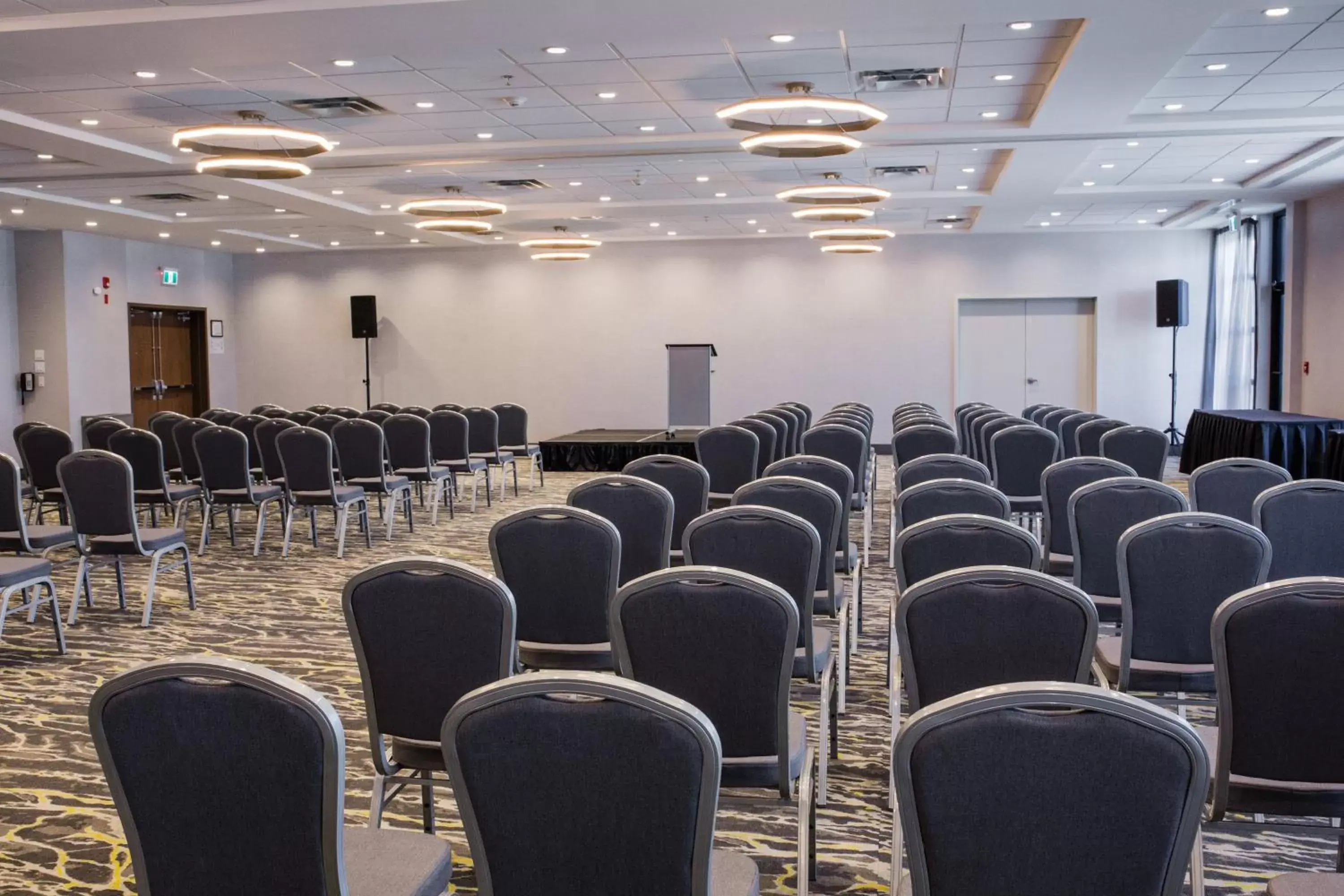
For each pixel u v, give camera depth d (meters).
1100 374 19.72
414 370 21.70
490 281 21.38
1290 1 7.32
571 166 13.11
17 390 18.11
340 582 8.88
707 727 1.98
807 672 4.23
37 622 7.51
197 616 7.73
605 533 4.15
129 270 19.41
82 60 8.27
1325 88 10.05
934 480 5.64
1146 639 4.00
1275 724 2.86
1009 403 20.27
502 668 3.24
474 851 2.12
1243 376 17.91
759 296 20.62
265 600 8.22
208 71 9.02
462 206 14.00
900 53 8.79
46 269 18.03
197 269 21.14
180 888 2.21
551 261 21.16
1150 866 1.89
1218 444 14.85
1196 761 1.84
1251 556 3.87
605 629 4.24
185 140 9.81
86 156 11.98
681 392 15.03
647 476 6.35
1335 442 12.19
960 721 1.88
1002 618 3.03
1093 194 15.41
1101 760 1.84
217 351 21.70
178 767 2.15
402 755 3.42
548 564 4.20
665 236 20.16
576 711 2.00
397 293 21.66
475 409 13.47
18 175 13.03
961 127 11.34
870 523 10.17
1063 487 6.01
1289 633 2.79
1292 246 16.19
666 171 13.58
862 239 18.62
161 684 2.13
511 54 8.69
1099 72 8.95
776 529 4.12
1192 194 15.44
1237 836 4.02
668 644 3.11
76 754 4.97
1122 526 4.96
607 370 21.12
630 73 9.30
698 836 2.03
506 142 11.99
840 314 20.41
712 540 4.17
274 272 21.94
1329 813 2.94
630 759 1.99
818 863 3.84
